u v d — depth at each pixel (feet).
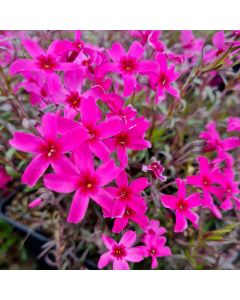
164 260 0.35
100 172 0.24
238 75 0.31
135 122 0.25
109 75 0.32
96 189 0.24
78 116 0.31
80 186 0.23
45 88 0.28
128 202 0.25
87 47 0.28
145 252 0.29
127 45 0.40
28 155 0.35
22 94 0.39
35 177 0.23
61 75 0.32
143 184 0.25
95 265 0.34
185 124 0.37
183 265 0.35
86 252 0.33
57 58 0.27
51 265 0.34
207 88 0.39
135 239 0.29
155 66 0.28
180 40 0.44
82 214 0.23
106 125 0.24
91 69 0.28
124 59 0.28
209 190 0.28
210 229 0.38
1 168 0.37
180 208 0.27
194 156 0.37
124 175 0.25
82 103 0.24
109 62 0.28
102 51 0.31
